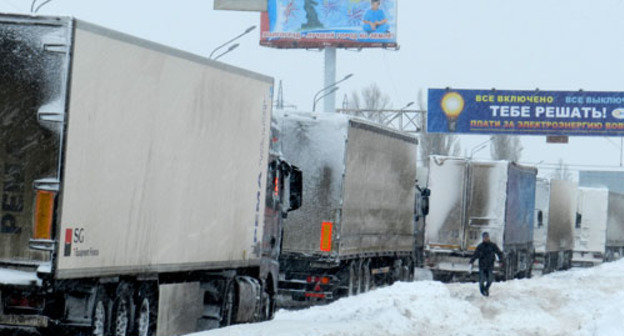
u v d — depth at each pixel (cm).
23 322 1655
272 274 2625
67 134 1609
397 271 4212
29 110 1611
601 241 7881
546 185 6297
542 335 2725
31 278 1602
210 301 2269
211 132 2080
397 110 8144
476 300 3700
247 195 2300
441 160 4838
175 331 2100
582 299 4031
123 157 1755
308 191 3356
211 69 2056
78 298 1703
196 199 2039
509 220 4912
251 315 2427
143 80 1800
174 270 1967
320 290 3356
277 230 2644
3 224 1614
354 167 3438
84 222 1659
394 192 3953
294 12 9638
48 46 1605
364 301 3269
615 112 7862
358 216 3512
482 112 7950
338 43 9638
